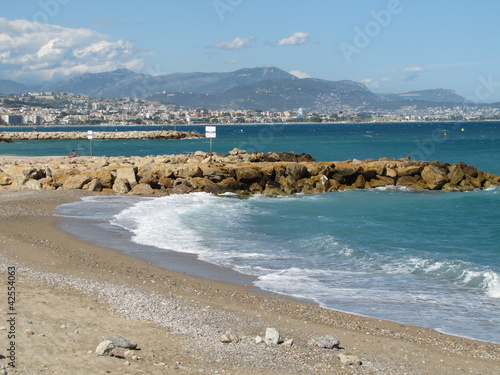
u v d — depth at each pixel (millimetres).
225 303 12711
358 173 37969
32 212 25219
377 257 18078
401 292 14180
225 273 15891
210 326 10586
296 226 23781
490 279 15109
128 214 25656
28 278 13367
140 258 17500
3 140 107250
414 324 11820
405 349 10148
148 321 10492
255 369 8312
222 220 24828
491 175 39125
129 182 34156
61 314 10281
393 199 32719
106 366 7672
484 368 9352
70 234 20875
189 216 25438
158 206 28281
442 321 12031
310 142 105500
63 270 15039
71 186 34031
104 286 13227
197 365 8242
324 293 14008
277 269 16484
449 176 37781
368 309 12781
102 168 37344
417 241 20891
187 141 109938
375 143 101000
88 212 26078
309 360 9000
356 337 10711
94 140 115625
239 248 19328
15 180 35031
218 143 101375
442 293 14156
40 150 82188
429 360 9609
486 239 21281
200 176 35562
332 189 36438
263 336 10258
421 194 35219
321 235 21516
